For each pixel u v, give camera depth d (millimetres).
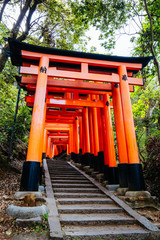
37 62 7543
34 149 5684
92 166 11469
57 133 21562
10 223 3959
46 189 6797
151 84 12203
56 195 6402
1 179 7289
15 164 10422
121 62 7785
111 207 5500
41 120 6125
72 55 7242
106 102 9531
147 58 7793
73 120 16953
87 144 12734
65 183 8539
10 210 4348
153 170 7875
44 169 10984
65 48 11805
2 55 8648
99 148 10164
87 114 13430
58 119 16703
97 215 4965
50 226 3852
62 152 31516
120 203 5715
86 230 4031
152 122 10906
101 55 7332
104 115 9453
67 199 5953
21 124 9719
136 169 6215
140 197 5633
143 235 4000
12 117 10109
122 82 7371
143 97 11734
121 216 4934
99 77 7258
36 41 11109
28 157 5613
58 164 14664
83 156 13250
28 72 6742
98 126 10484
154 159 7922
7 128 9484
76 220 4398
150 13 8695
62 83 8477
